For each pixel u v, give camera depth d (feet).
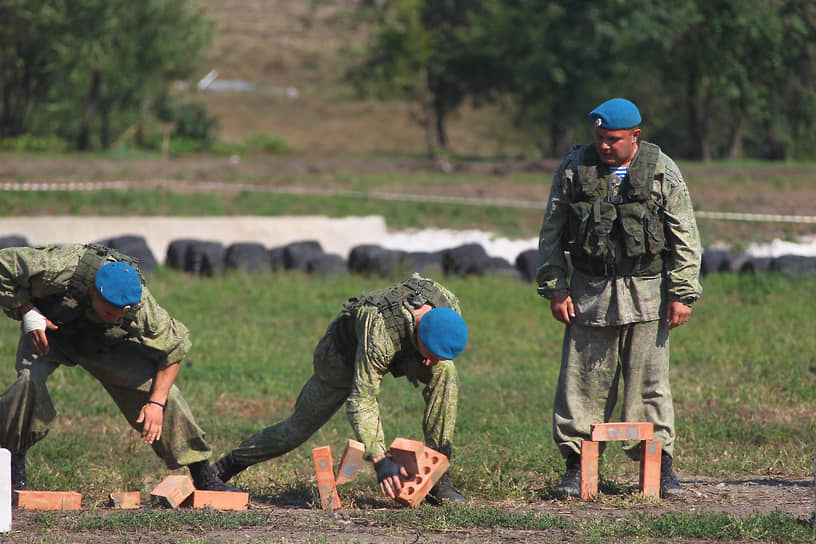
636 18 349.20
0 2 339.77
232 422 80.48
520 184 262.88
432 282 49.70
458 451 69.15
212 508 50.67
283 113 587.68
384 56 453.99
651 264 54.08
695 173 295.89
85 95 395.96
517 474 64.34
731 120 394.32
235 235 184.34
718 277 153.17
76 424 79.61
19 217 190.08
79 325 49.57
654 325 54.70
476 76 440.45
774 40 342.03
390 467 47.65
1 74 374.22
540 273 55.88
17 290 48.55
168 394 53.52
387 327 47.80
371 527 46.44
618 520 47.50
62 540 42.80
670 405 55.52
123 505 53.06
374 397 48.62
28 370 51.24
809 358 103.55
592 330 55.26
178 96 510.99
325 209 215.92
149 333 50.90
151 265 158.30
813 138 384.68
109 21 353.92
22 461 52.65
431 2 450.30
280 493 59.77
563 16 376.68
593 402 56.13
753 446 72.13
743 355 105.81
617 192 53.11
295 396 90.43
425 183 261.85
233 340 114.21
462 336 46.29
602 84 382.22
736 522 45.50
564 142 428.15
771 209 213.66
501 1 406.62
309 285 152.56
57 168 271.69
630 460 68.08
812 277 150.82
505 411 84.53
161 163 312.91
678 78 372.17
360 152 481.05
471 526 46.52
